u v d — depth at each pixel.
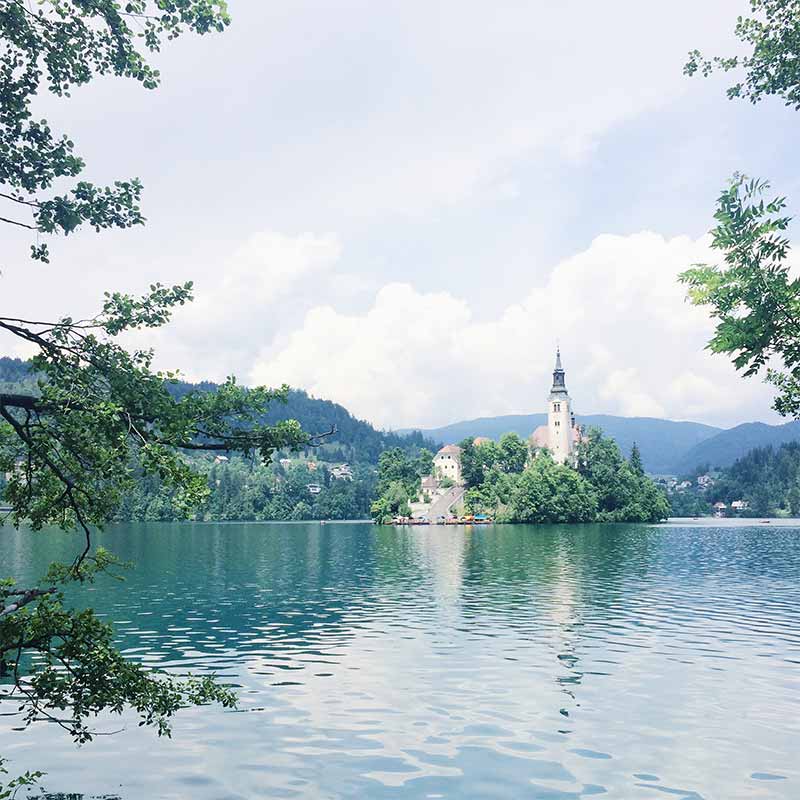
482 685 21.69
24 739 16.73
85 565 10.76
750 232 7.39
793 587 47.16
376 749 16.19
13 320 9.27
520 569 61.06
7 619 9.38
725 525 181.25
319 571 60.50
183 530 159.12
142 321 10.13
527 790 13.92
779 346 7.67
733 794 13.79
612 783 14.28
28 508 10.56
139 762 15.36
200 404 9.73
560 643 28.17
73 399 9.19
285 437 9.91
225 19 9.99
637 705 19.53
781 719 18.27
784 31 9.40
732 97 9.81
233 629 32.00
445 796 13.66
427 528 167.75
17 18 9.40
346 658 25.62
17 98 9.77
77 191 10.09
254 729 17.56
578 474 190.88
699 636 29.64
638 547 89.94
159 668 24.19
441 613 36.28
